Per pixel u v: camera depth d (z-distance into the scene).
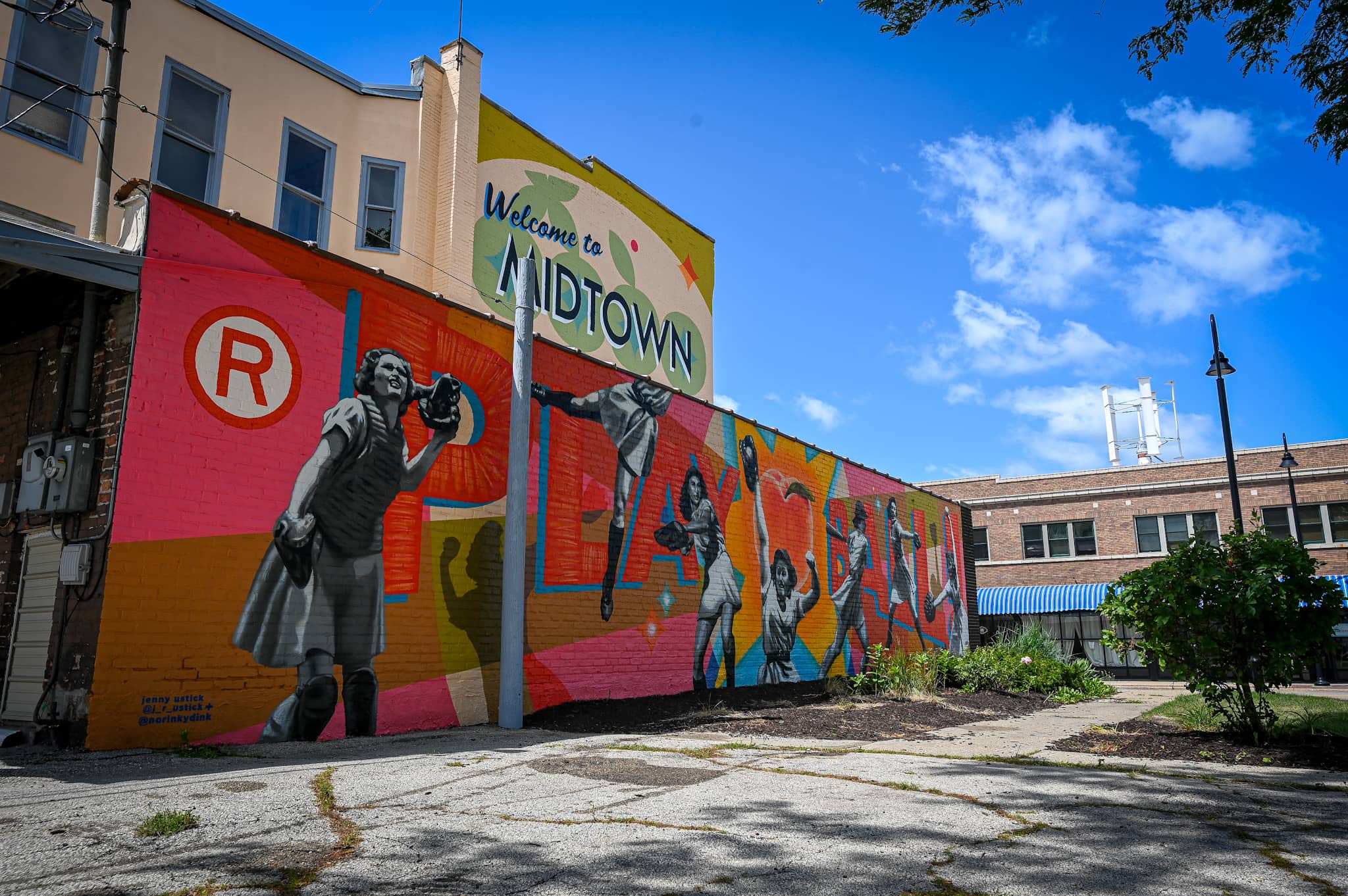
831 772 6.34
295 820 4.46
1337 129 8.62
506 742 7.89
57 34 10.35
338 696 8.16
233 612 7.46
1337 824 4.80
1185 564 8.93
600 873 3.67
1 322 8.69
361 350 8.84
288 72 12.59
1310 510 29.52
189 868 3.57
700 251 19.67
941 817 4.86
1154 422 40.00
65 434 7.41
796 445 16.78
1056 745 8.39
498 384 10.40
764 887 3.54
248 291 7.92
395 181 13.37
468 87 13.97
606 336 16.45
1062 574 32.91
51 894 3.21
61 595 7.08
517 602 9.32
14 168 9.83
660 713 10.49
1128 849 4.21
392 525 8.91
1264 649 8.55
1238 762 7.36
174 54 11.35
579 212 16.11
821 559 17.05
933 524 22.59
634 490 12.42
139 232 7.41
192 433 7.37
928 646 21.06
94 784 5.32
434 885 3.45
